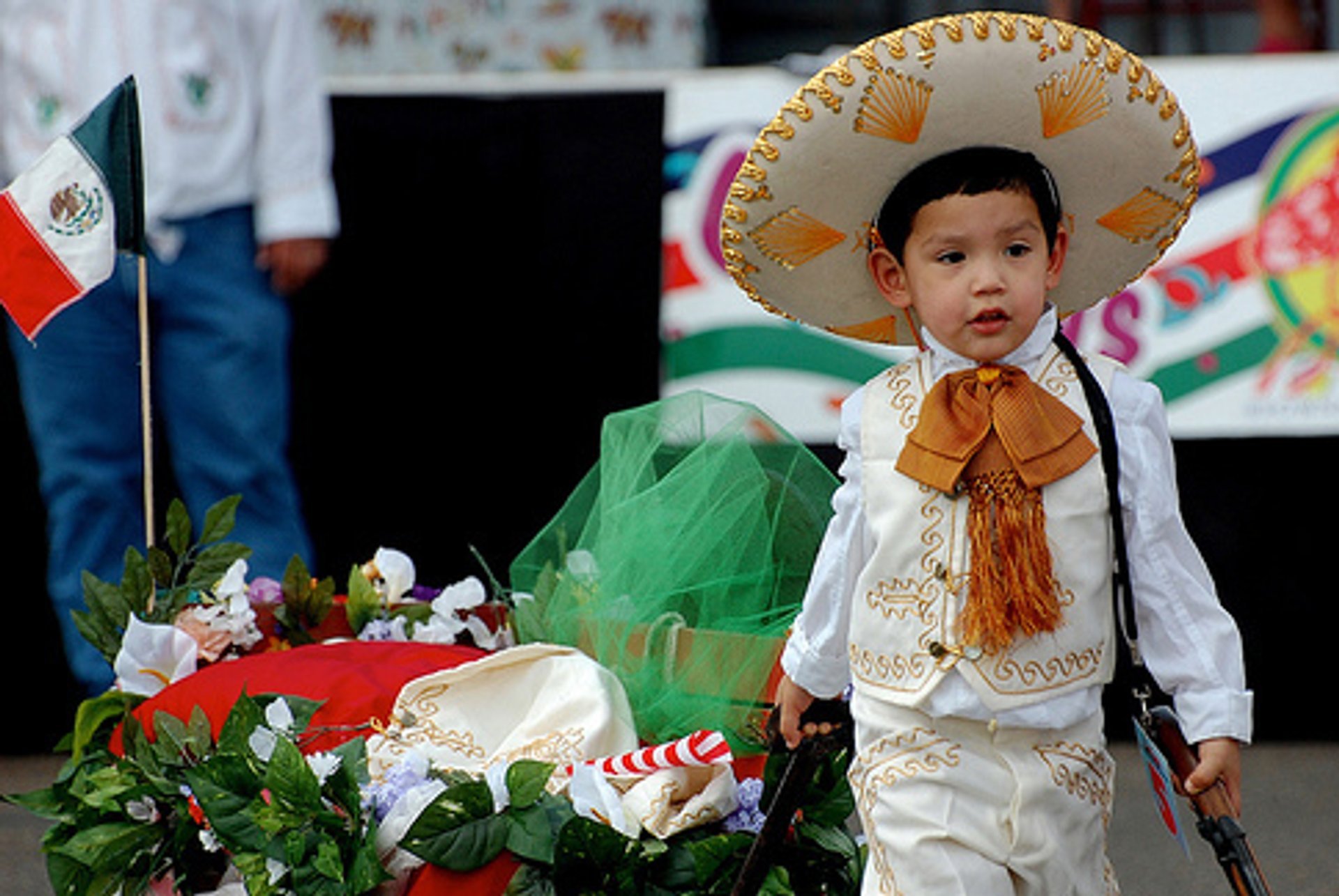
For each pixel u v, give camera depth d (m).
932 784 9.72
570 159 18.67
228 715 10.93
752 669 11.00
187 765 10.91
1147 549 9.73
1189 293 17.89
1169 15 22.06
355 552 19.19
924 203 9.93
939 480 9.72
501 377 18.95
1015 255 9.89
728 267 10.76
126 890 11.08
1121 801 17.69
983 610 9.57
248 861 10.21
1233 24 22.02
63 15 18.05
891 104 9.77
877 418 10.13
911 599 9.81
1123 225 10.56
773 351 18.23
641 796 10.18
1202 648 9.64
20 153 18.42
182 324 18.69
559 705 10.79
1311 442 18.19
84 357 18.58
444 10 21.84
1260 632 18.56
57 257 13.20
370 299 18.98
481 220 18.83
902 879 9.74
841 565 10.15
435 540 19.14
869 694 9.96
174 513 12.91
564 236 18.77
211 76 18.27
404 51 21.91
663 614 11.35
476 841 9.88
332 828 10.16
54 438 18.69
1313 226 17.83
